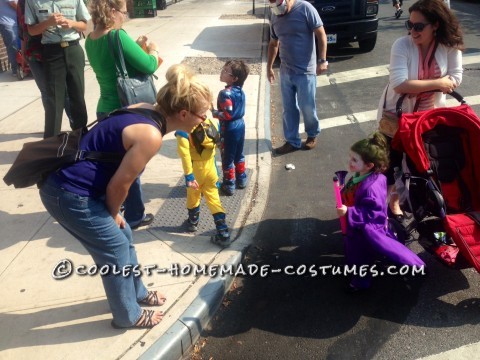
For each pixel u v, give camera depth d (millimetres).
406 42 3547
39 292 3342
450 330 3129
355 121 6828
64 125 6457
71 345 2893
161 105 2410
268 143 6086
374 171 3252
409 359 2934
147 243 3914
